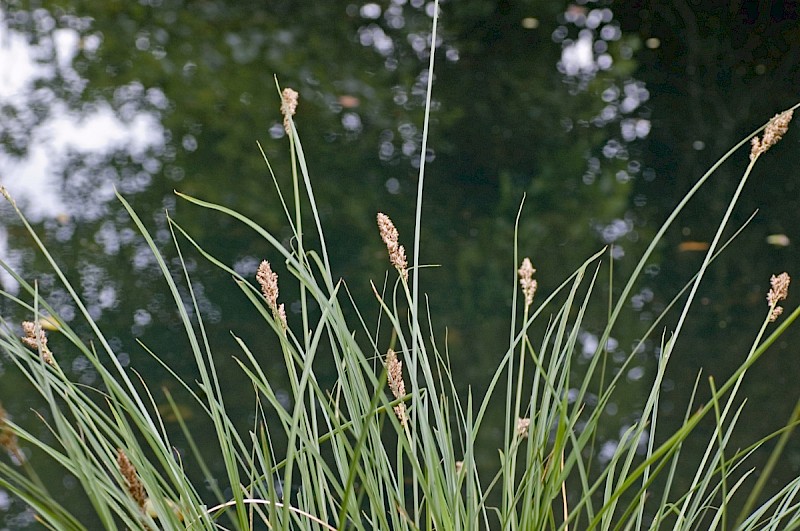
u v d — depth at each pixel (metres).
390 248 1.10
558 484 1.04
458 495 1.09
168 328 2.99
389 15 6.65
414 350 1.11
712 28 6.39
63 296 3.15
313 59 5.75
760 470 2.39
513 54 5.96
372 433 1.15
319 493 1.14
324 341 2.96
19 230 3.59
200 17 6.44
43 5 6.63
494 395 2.69
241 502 1.03
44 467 2.37
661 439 2.51
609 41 6.21
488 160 4.41
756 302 3.21
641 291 3.30
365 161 4.37
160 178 4.12
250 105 5.03
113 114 4.85
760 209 3.91
